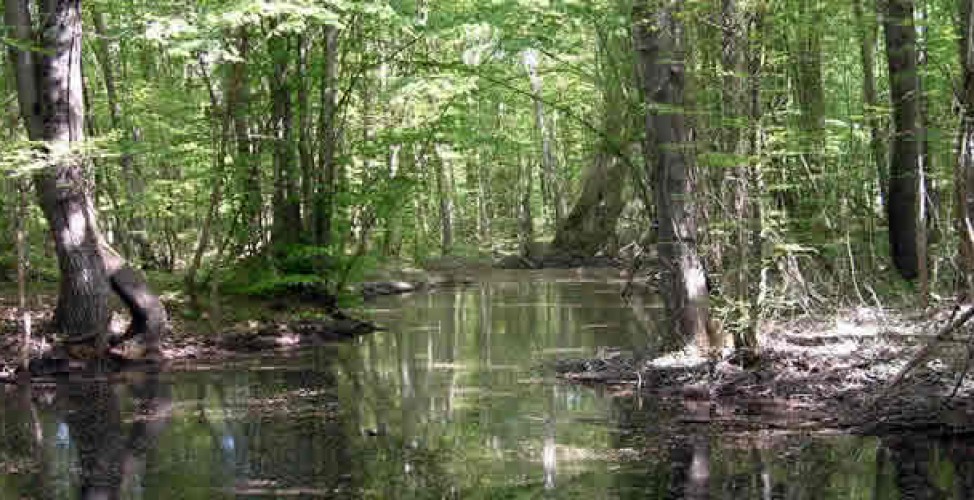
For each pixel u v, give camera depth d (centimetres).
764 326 1027
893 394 830
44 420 938
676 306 1062
